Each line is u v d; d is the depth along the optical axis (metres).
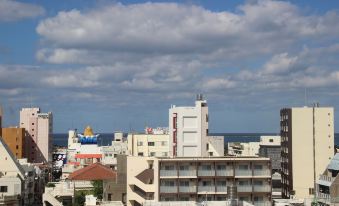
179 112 142.38
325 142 158.25
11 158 156.62
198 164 112.25
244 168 113.12
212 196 111.38
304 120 158.88
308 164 157.88
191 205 87.12
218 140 173.50
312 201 134.25
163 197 110.50
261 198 112.81
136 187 123.06
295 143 158.50
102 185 148.25
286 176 164.12
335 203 122.44
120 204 116.00
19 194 142.12
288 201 135.50
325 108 158.75
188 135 142.00
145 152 176.75
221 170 112.38
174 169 111.50
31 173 173.62
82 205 138.88
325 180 135.00
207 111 143.00
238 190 112.06
